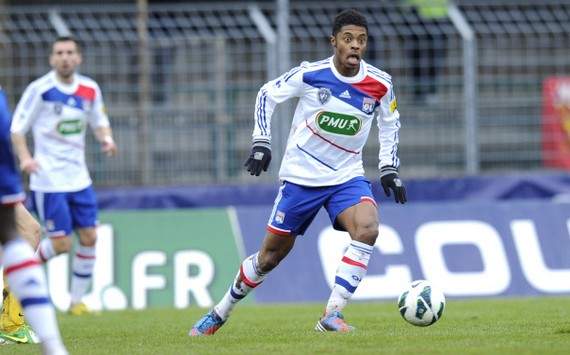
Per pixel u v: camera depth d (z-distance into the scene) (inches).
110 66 2050.9
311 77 1013.8
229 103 2037.4
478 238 1846.7
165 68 2043.6
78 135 1568.7
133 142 2014.0
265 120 1015.6
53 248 1569.9
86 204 1583.4
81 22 2113.7
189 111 2021.4
